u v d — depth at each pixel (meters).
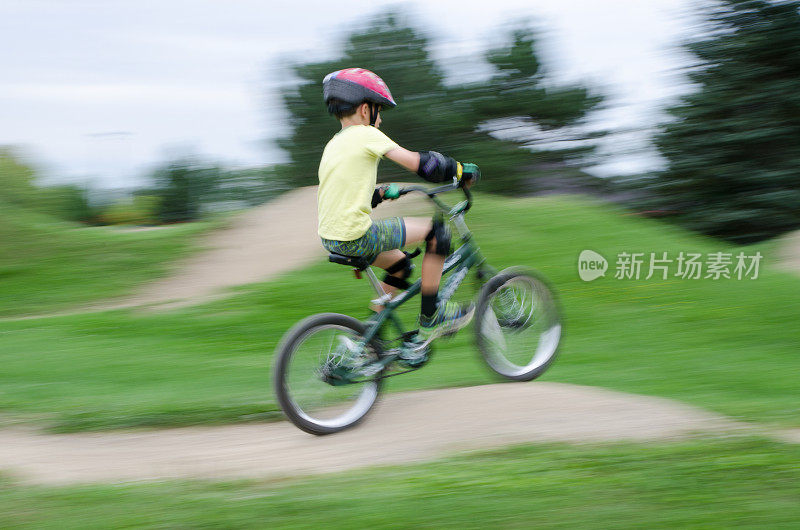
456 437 3.64
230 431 4.29
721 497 2.70
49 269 10.19
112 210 17.97
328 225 3.72
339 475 3.12
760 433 3.63
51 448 4.00
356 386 4.08
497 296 4.50
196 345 6.95
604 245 9.67
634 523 2.50
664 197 16.70
